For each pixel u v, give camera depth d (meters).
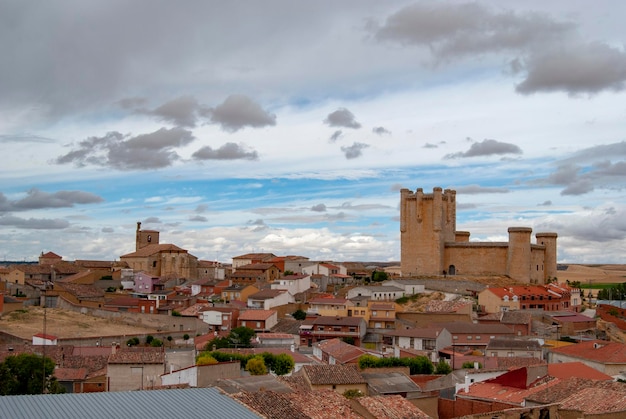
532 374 93.56
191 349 135.00
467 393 94.62
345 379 89.88
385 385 95.12
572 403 77.81
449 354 151.38
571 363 103.81
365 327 189.25
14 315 194.38
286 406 65.25
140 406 56.50
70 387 110.75
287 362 127.31
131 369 107.94
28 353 118.44
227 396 62.22
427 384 105.88
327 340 168.88
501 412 73.69
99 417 52.88
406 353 143.88
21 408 53.69
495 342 151.50
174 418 54.47
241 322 192.62
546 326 186.50
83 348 133.00
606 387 82.56
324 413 68.00
